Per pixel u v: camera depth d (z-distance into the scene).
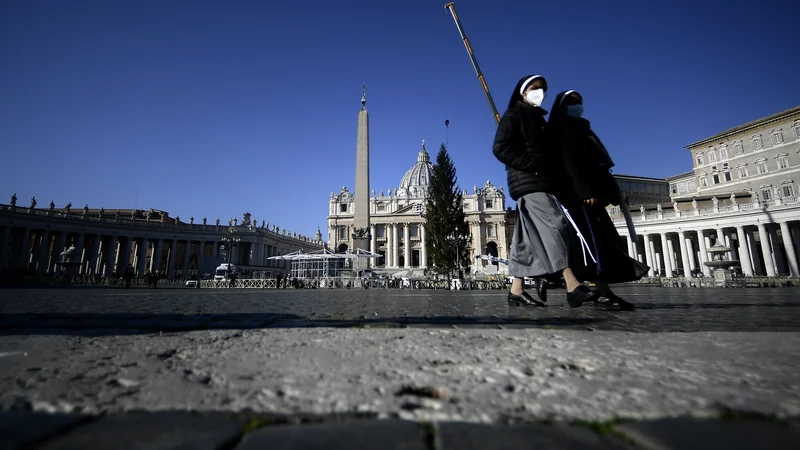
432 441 0.99
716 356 1.98
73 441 0.99
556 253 4.54
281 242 78.38
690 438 0.99
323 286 34.81
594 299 4.27
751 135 54.88
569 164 4.64
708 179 60.28
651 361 1.87
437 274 40.00
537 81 4.95
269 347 2.25
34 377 1.61
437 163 43.31
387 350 2.15
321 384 1.51
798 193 49.38
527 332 2.81
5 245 43.28
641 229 51.75
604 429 1.07
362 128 33.47
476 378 1.58
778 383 1.49
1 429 1.06
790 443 0.96
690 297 10.56
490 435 1.02
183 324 3.48
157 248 59.50
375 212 98.69
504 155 4.74
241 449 0.94
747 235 45.97
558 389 1.43
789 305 6.38
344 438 1.01
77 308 5.72
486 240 91.06
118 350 2.19
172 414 1.20
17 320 3.85
